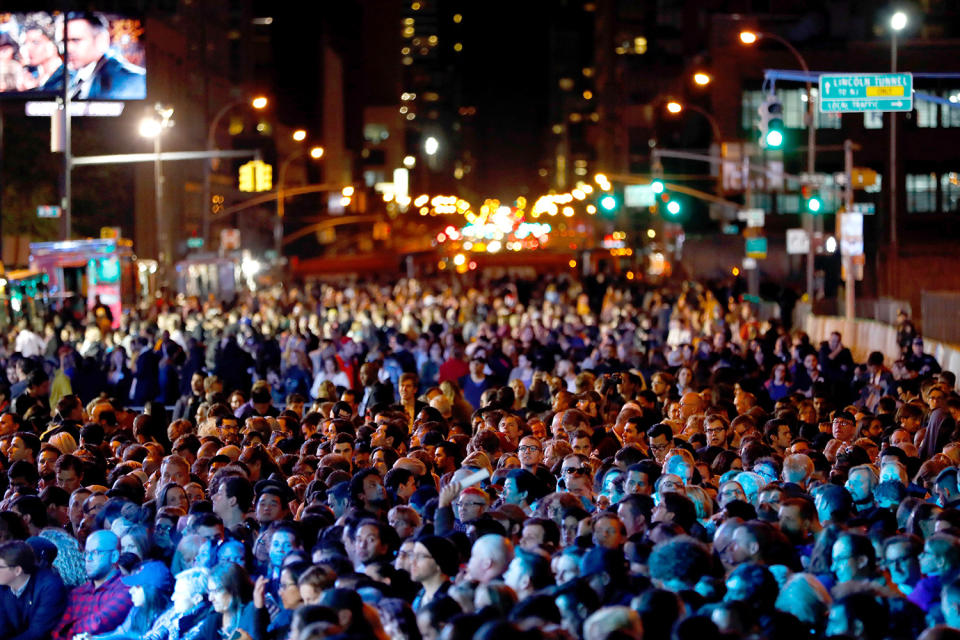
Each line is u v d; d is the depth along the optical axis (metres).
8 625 9.50
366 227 178.38
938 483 11.44
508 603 7.16
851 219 41.06
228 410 18.14
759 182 78.94
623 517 9.71
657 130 124.00
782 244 86.56
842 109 27.89
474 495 10.15
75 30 82.38
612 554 7.83
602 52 191.50
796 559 8.50
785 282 84.69
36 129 81.62
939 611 7.68
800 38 92.19
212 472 13.47
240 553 9.84
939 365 28.58
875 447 14.51
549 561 7.99
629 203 80.88
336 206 120.94
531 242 162.00
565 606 7.03
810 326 46.84
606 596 7.73
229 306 55.59
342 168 172.12
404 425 15.81
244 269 83.31
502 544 8.09
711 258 88.62
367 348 33.56
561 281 80.56
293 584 8.56
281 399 30.56
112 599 9.77
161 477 12.53
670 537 8.51
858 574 8.16
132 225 85.81
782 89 88.25
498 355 27.42
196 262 72.12
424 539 8.31
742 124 89.56
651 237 126.06
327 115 169.00
